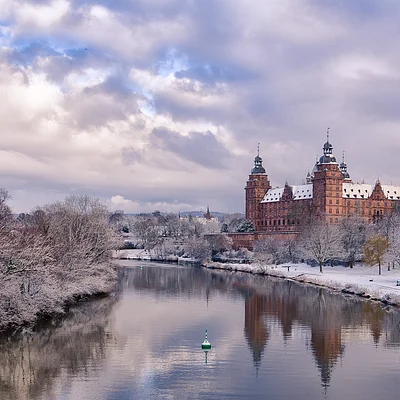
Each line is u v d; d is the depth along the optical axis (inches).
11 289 2753.4
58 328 2898.6
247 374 2111.2
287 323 3154.5
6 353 2380.7
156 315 3371.1
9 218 4069.9
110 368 2167.8
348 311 3602.4
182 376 2078.0
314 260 7224.4
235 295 4441.4
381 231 7052.2
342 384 2007.9
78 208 5054.1
